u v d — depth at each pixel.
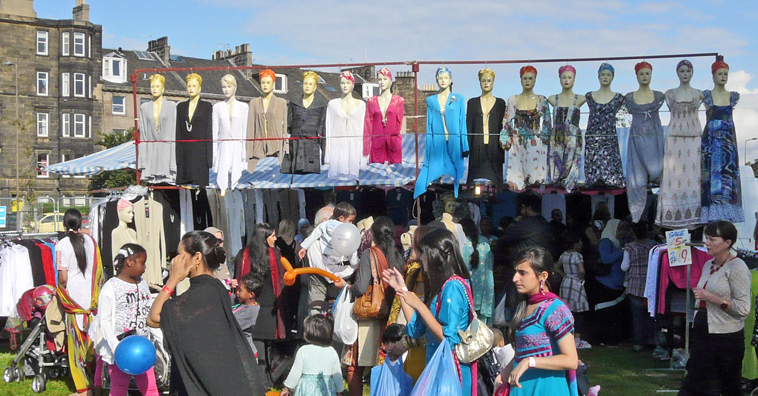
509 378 3.95
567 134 8.52
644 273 8.91
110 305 5.45
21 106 41.75
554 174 8.62
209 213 10.42
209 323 4.01
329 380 5.52
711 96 8.22
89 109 43.12
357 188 11.95
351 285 6.16
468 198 11.51
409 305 4.38
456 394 4.17
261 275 6.81
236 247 10.93
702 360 5.52
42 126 42.41
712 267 5.60
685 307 7.89
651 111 8.42
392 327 5.21
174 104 9.08
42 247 9.30
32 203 32.12
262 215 11.46
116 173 37.56
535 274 4.12
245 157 8.88
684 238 7.09
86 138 43.19
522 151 8.60
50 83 42.53
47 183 42.22
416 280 5.33
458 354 4.31
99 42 43.78
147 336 5.71
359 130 8.70
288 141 8.82
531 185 9.73
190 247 4.14
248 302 6.81
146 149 9.09
